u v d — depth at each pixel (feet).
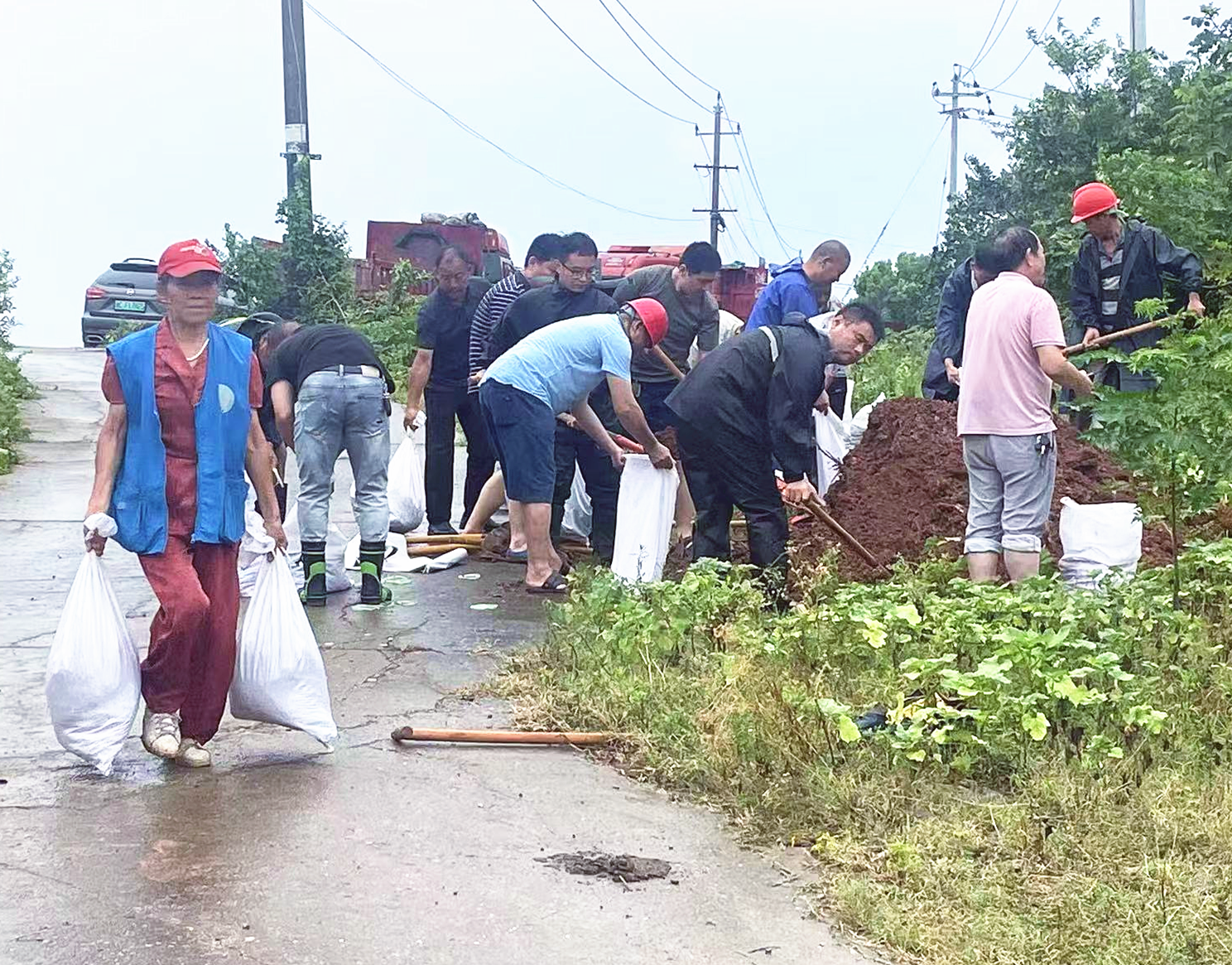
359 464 24.72
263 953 11.66
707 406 22.00
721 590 19.93
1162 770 14.76
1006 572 22.02
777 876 13.50
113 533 16.14
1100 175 40.47
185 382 16.06
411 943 11.91
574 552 29.27
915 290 93.86
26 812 14.78
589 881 13.25
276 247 81.00
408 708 18.72
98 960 11.47
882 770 15.25
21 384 56.95
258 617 16.65
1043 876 13.01
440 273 29.78
